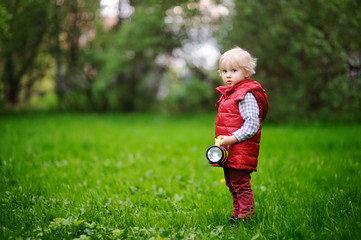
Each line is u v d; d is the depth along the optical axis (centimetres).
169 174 464
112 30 1575
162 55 1544
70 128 959
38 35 1453
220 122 262
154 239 237
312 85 1031
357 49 923
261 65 1077
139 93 1656
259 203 305
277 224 262
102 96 1595
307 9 901
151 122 1222
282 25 963
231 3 1115
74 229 253
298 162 472
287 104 1057
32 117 1304
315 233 246
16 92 1554
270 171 424
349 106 989
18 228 263
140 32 1393
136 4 1494
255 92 251
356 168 421
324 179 384
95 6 1453
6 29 721
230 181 266
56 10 1430
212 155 247
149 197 356
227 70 263
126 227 270
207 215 290
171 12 1374
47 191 362
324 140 631
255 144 255
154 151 642
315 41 895
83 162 523
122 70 1476
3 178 399
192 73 1469
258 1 991
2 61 1448
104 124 1109
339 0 831
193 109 1484
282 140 674
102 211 301
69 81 1609
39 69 1559
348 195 317
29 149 589
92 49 1526
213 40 1284
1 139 705
